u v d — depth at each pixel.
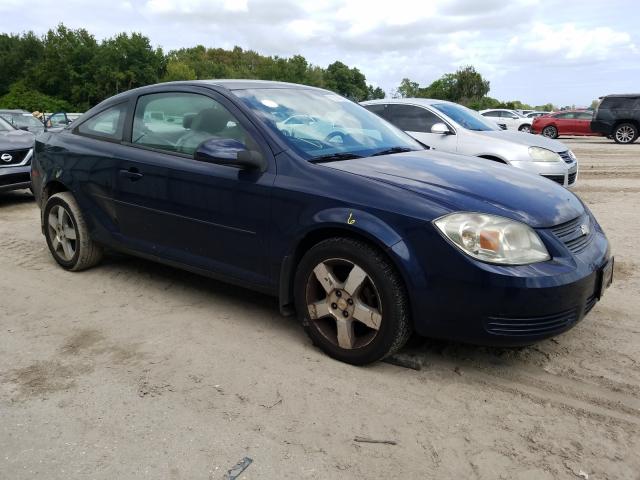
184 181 3.90
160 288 4.60
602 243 3.44
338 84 126.75
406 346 3.55
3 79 81.19
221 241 3.79
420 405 2.91
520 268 2.88
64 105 69.81
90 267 5.04
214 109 3.97
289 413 2.82
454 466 2.44
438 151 4.37
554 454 2.53
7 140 8.27
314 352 3.48
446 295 2.96
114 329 3.81
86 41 76.81
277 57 108.94
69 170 4.79
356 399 2.95
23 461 2.47
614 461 2.48
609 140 25.23
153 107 4.36
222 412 2.83
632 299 4.39
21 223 7.18
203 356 3.42
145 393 3.01
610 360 3.40
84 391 3.03
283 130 3.73
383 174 3.36
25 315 4.07
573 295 2.96
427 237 2.97
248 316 4.04
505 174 3.71
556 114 27.53
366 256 3.11
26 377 3.18
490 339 2.94
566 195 3.59
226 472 2.39
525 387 3.10
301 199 3.35
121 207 4.41
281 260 3.49
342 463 2.46
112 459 2.48
